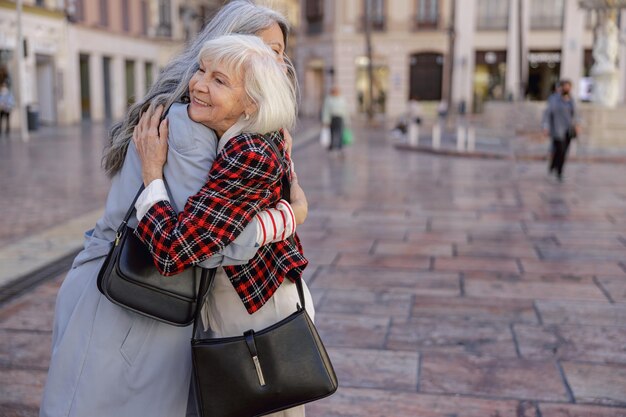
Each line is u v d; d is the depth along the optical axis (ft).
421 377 12.24
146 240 6.19
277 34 7.12
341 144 56.13
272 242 6.74
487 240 23.59
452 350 13.52
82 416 6.41
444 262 20.49
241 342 6.25
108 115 118.93
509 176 42.52
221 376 6.19
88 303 6.61
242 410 6.23
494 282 18.33
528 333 14.48
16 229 24.79
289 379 6.29
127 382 6.49
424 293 17.34
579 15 129.18
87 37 106.93
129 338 6.50
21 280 18.04
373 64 139.85
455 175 43.01
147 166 6.47
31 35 89.61
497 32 133.39
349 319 15.34
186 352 6.65
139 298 6.24
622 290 17.53
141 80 129.49
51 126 94.07
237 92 6.31
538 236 24.23
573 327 14.85
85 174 41.01
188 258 6.05
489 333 14.48
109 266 6.28
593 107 61.93
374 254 21.49
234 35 6.46
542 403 11.23
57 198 32.07
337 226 26.08
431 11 136.05
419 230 25.34
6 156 51.34
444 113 120.47
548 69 133.39
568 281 18.39
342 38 138.92
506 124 70.74
